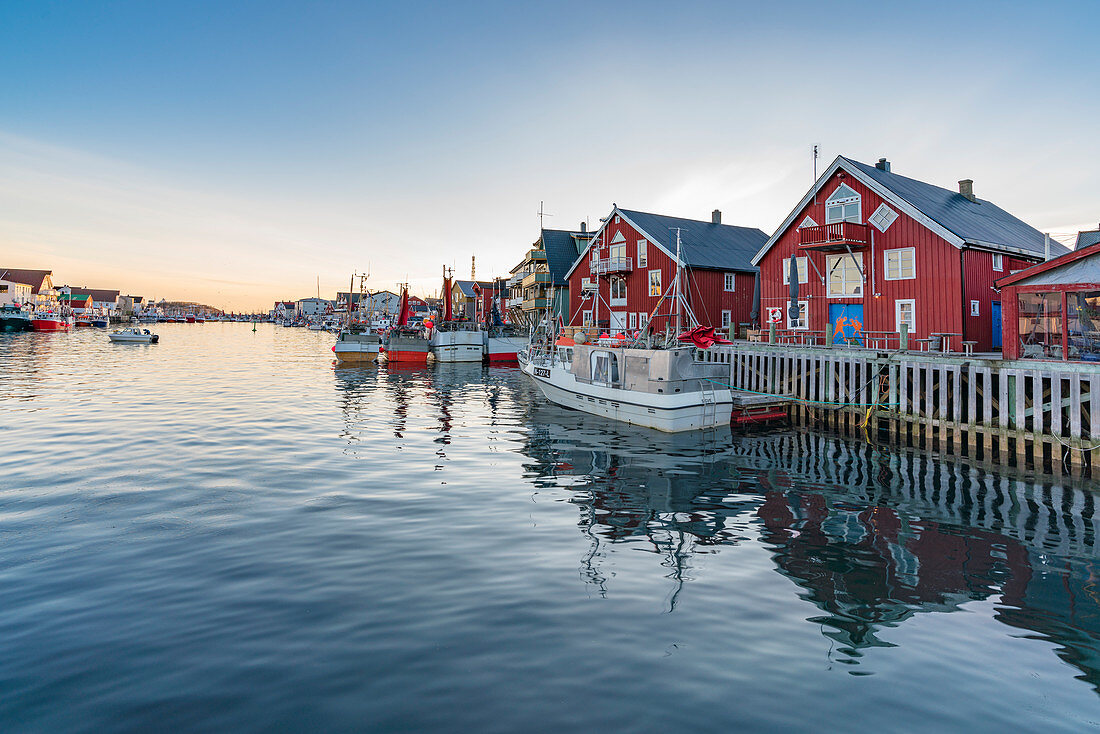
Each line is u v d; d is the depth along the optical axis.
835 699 5.29
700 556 8.93
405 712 5.02
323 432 19.36
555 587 7.66
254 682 5.46
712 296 37.62
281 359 53.12
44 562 8.36
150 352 58.44
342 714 5.00
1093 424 14.58
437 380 37.31
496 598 7.29
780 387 24.31
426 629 6.48
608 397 22.42
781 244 30.28
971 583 8.00
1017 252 25.08
